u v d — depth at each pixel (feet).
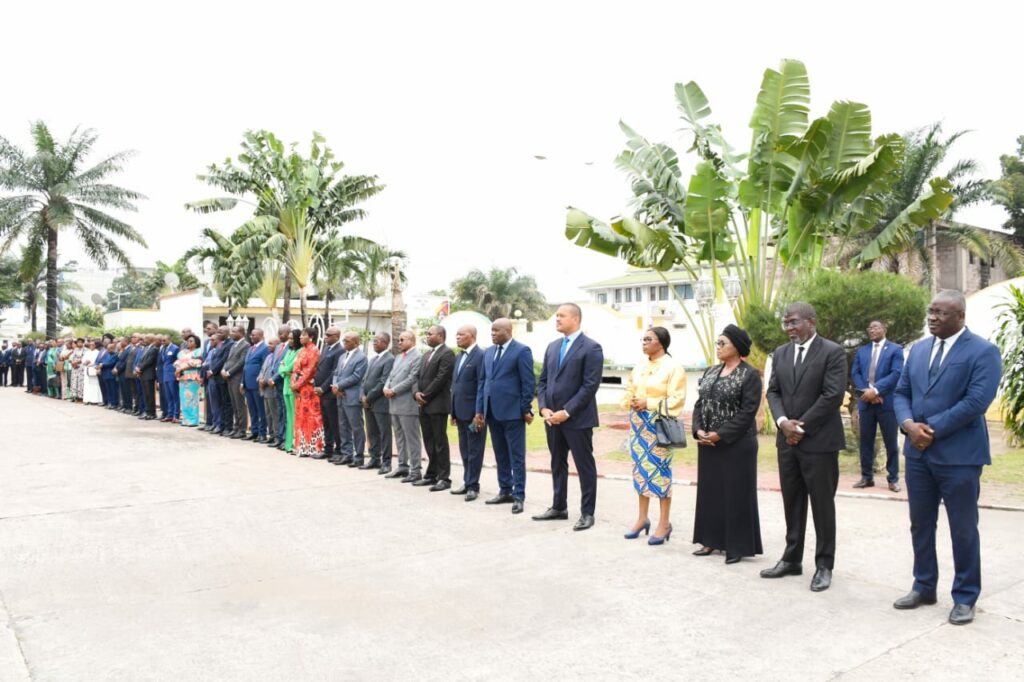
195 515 25.67
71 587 18.25
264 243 81.00
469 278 183.83
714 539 20.29
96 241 108.47
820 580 17.75
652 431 21.80
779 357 19.07
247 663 13.87
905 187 102.53
